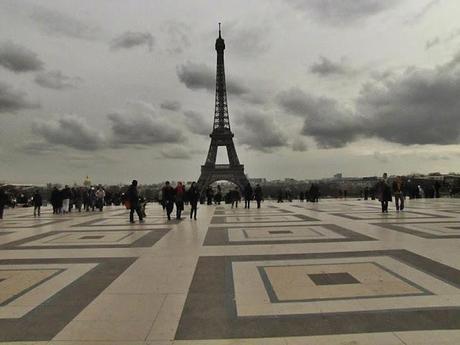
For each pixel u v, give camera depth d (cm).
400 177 3594
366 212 3506
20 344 743
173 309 929
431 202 5069
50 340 761
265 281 1149
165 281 1177
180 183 3275
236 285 1115
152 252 1650
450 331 768
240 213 3784
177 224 2806
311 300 967
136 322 849
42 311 924
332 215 3256
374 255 1470
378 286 1068
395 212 3431
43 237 2197
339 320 835
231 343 738
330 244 1739
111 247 1795
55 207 4362
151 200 8938
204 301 982
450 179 8750
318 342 732
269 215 3428
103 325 834
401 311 879
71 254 1631
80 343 746
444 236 1911
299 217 3131
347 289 1048
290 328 800
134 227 2650
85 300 1004
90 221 3219
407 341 727
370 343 723
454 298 961
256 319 853
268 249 1661
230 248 1711
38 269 1355
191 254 1591
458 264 1312
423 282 1100
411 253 1496
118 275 1259
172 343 743
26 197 6719
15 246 1877
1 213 3675
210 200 5759
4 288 1120
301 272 1242
